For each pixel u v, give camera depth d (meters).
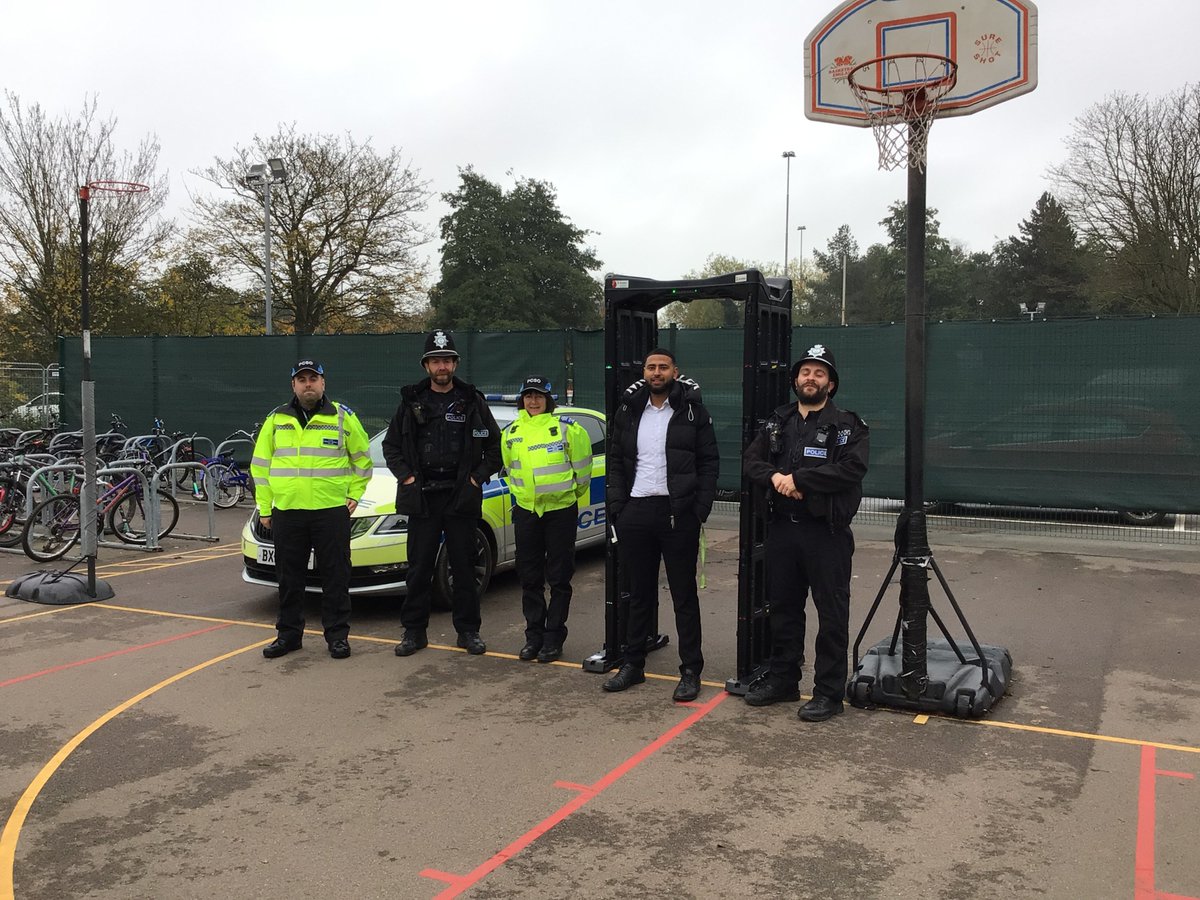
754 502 5.20
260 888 3.19
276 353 13.45
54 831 3.63
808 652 6.07
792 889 3.14
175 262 29.44
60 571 8.04
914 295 4.83
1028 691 5.18
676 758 4.29
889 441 10.49
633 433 5.21
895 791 3.91
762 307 5.13
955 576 8.10
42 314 24.39
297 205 30.62
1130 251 27.64
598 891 3.14
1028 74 5.05
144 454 11.86
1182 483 9.27
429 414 5.95
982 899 3.07
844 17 5.48
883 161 5.16
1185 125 26.66
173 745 4.50
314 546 6.05
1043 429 9.74
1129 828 3.56
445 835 3.56
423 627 6.13
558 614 5.91
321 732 4.66
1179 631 6.39
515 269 47.81
